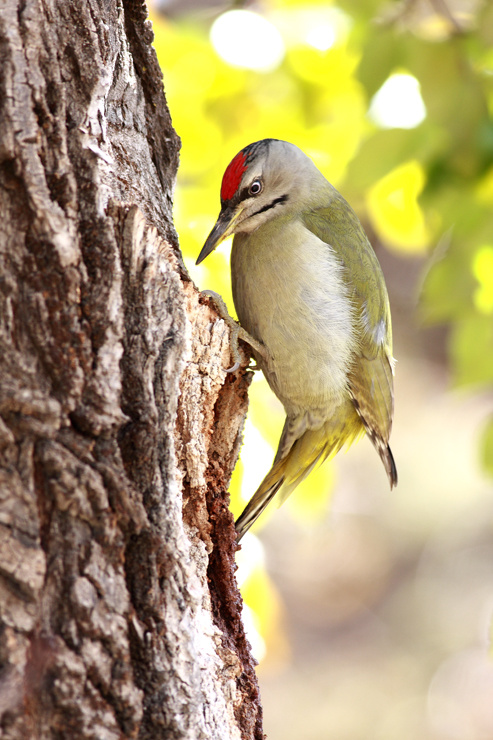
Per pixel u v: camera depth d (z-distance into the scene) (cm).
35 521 474
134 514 509
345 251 891
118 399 522
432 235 1074
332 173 1144
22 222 506
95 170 542
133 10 705
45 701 466
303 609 2659
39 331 501
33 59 522
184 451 609
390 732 2258
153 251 551
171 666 511
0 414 478
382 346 934
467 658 2448
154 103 724
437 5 1016
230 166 875
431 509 2831
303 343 847
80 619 480
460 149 964
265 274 845
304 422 902
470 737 2261
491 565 2691
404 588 2678
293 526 2805
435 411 3009
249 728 617
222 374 683
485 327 1031
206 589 604
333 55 1120
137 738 495
